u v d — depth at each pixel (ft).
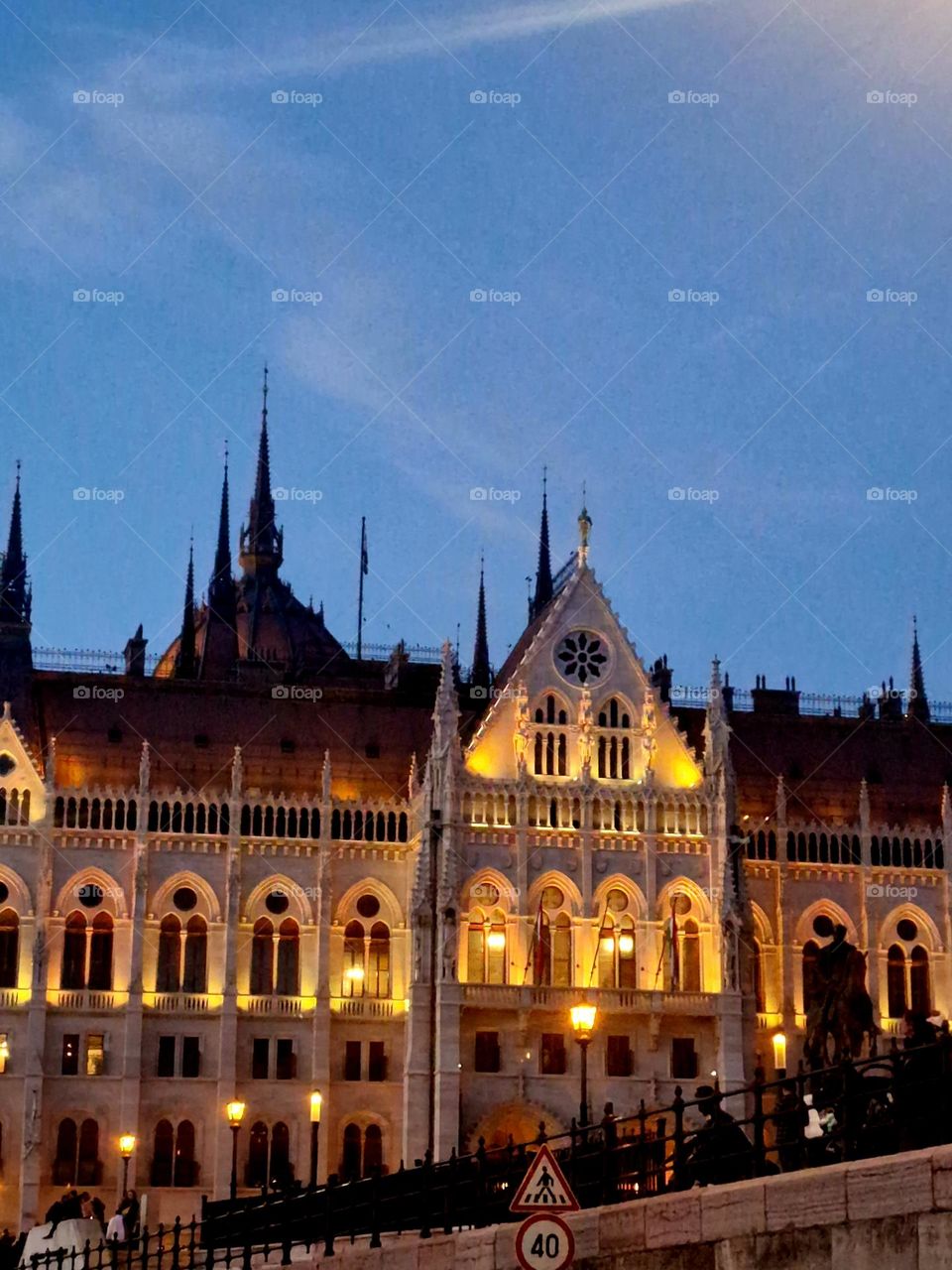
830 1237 115.55
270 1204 195.31
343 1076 416.87
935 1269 109.50
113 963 415.03
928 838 452.35
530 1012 409.69
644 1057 414.21
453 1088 401.29
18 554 454.81
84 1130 405.39
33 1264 222.48
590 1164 173.47
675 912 426.51
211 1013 413.18
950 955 445.37
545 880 421.18
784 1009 437.99
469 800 420.77
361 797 436.76
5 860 414.62
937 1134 128.06
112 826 421.18
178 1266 189.37
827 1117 169.07
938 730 480.23
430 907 413.39
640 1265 128.47
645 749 432.25
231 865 420.36
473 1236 145.48
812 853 447.83
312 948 421.18
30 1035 404.57
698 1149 145.28
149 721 440.04
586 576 442.09
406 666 479.00
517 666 445.37
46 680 442.91
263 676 497.87
